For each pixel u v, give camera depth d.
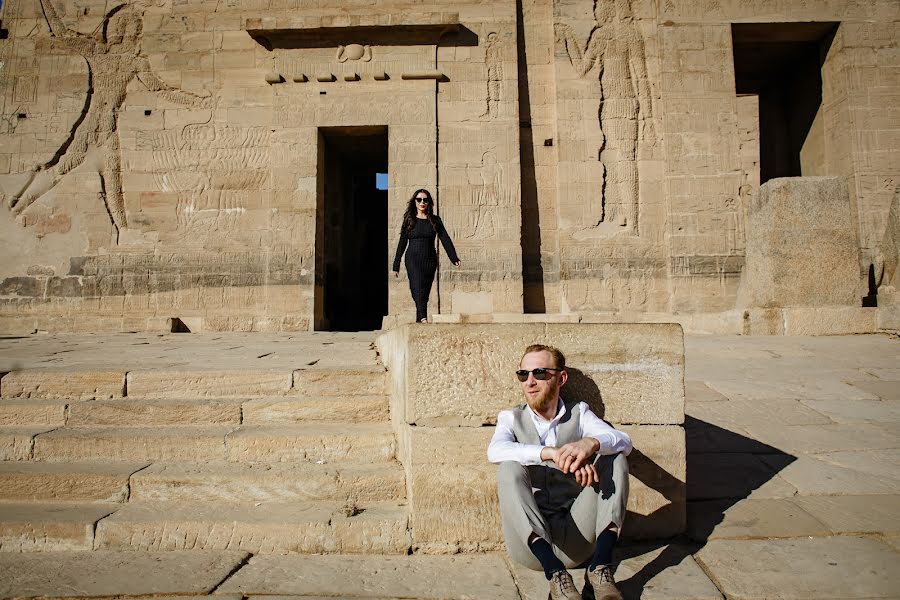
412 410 3.81
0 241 15.10
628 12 15.59
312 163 15.09
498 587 3.24
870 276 14.52
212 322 14.84
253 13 15.55
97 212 15.11
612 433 3.36
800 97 17.72
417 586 3.26
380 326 20.38
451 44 15.33
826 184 10.39
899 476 4.64
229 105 15.34
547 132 15.55
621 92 15.38
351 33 15.20
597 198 15.12
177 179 15.22
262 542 3.72
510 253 14.84
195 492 4.11
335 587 3.24
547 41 15.74
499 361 3.84
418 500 3.75
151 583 3.26
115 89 15.39
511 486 3.24
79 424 4.92
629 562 3.55
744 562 3.49
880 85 15.32
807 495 4.37
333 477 4.14
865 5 15.51
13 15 15.56
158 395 5.34
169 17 15.57
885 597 3.14
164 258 15.06
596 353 3.89
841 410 6.04
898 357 7.91
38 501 4.11
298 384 5.37
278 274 14.89
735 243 14.93
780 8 15.53
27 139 15.27
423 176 14.99
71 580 3.29
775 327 10.14
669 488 3.88
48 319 14.76
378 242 20.84
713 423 5.75
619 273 14.95
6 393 5.34
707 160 15.17
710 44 15.48
